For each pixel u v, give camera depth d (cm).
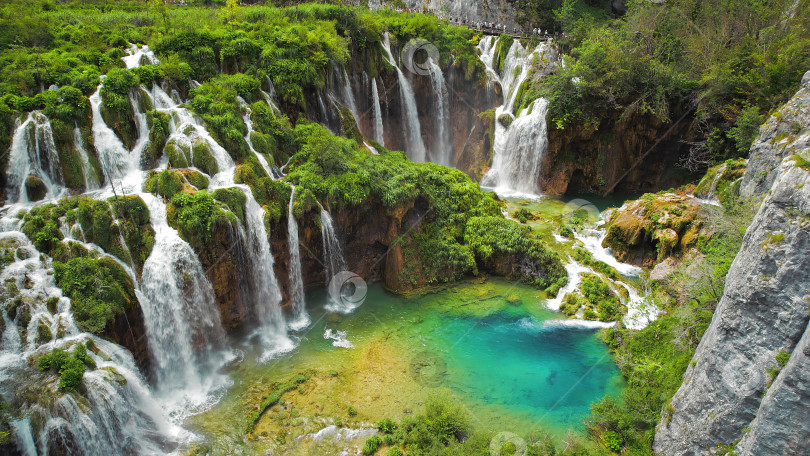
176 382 1844
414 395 1786
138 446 1527
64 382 1398
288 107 2828
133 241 1848
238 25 3148
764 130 1883
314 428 1633
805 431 932
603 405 1595
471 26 4784
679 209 2472
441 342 2092
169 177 2048
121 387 1516
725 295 1152
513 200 3553
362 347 2059
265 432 1612
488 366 1938
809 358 891
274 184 2236
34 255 1720
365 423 1656
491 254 2539
